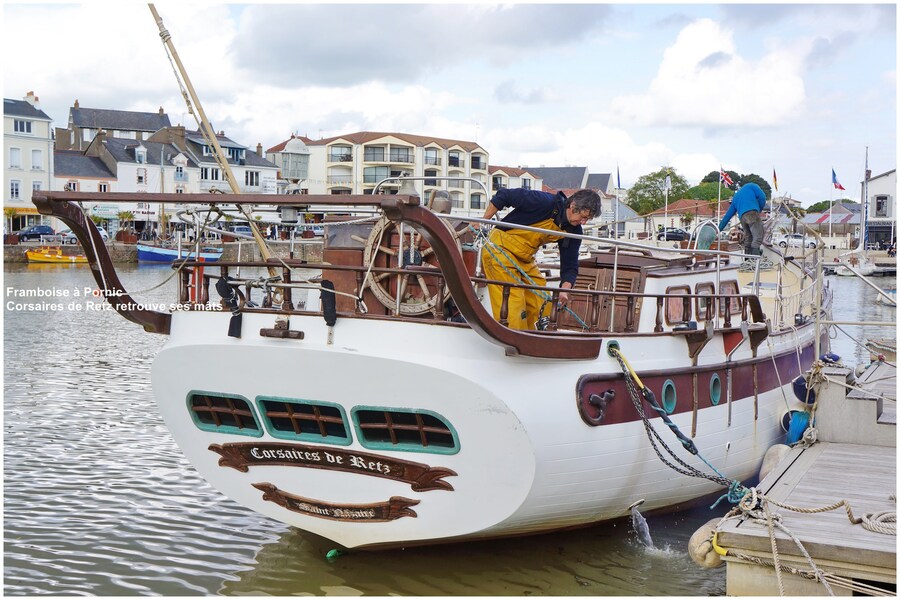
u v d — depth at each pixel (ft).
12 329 84.69
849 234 231.30
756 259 35.94
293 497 27.30
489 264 27.09
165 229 233.55
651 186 268.00
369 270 24.34
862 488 28.48
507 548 29.09
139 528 31.27
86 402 52.01
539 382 24.59
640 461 28.45
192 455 28.68
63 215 25.58
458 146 218.59
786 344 40.11
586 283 34.01
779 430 38.68
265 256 27.99
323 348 24.03
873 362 54.34
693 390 30.96
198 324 26.25
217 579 26.84
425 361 23.21
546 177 304.71
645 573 27.63
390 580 26.86
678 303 32.68
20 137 229.25
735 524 24.34
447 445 24.49
